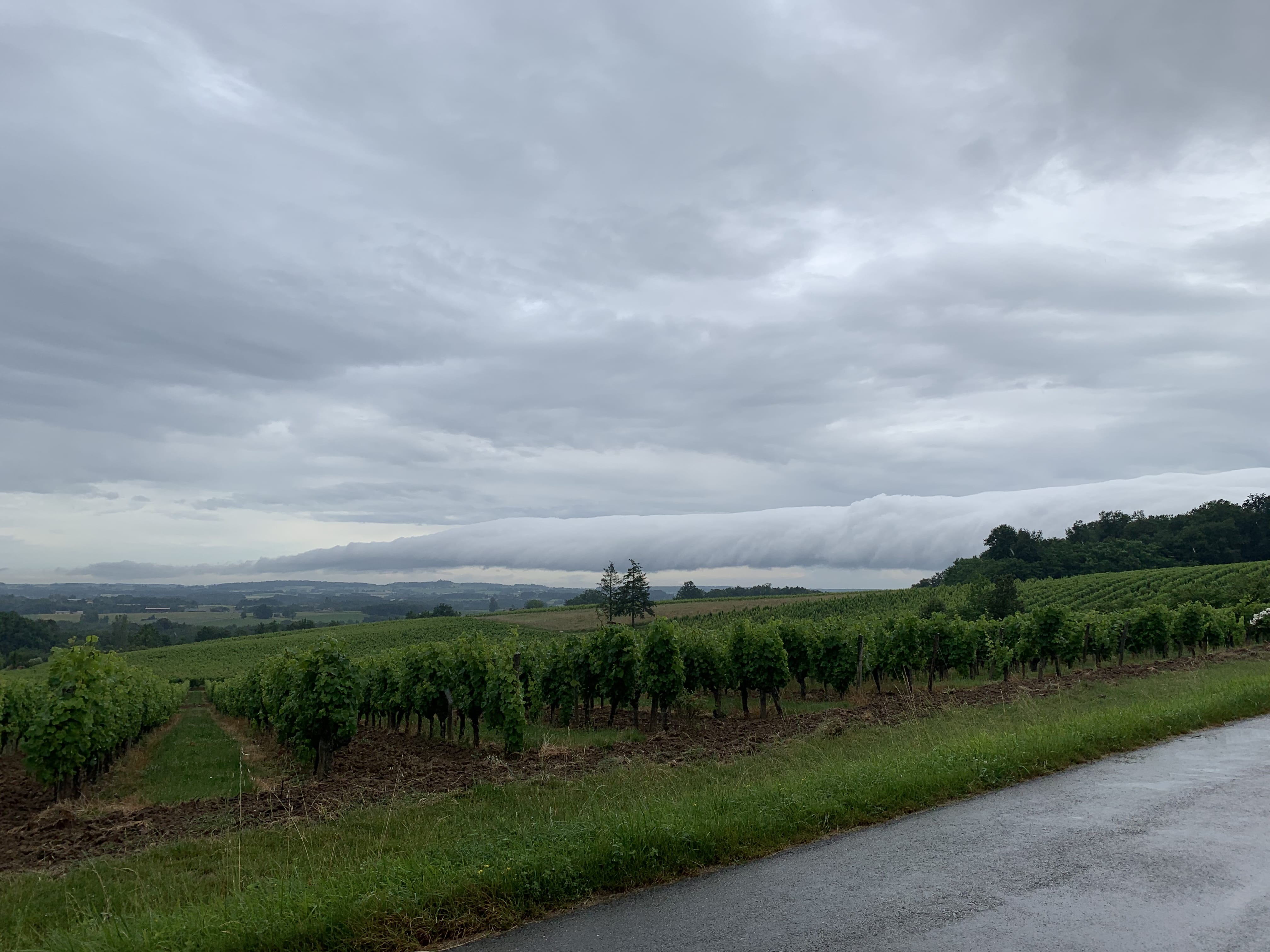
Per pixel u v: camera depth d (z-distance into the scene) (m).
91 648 16.50
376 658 28.11
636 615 101.19
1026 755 9.70
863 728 15.45
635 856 6.36
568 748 16.20
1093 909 5.13
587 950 4.92
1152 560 115.62
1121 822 7.19
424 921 5.44
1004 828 7.16
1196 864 5.96
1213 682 18.39
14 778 22.11
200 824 10.65
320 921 5.34
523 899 5.79
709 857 6.62
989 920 5.02
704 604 109.75
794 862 6.50
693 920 5.31
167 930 5.44
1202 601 62.38
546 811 9.70
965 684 31.81
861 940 4.79
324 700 15.70
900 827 7.39
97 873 8.04
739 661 22.41
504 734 16.52
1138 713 12.31
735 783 10.59
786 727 17.14
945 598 85.19
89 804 14.16
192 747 27.42
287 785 14.18
